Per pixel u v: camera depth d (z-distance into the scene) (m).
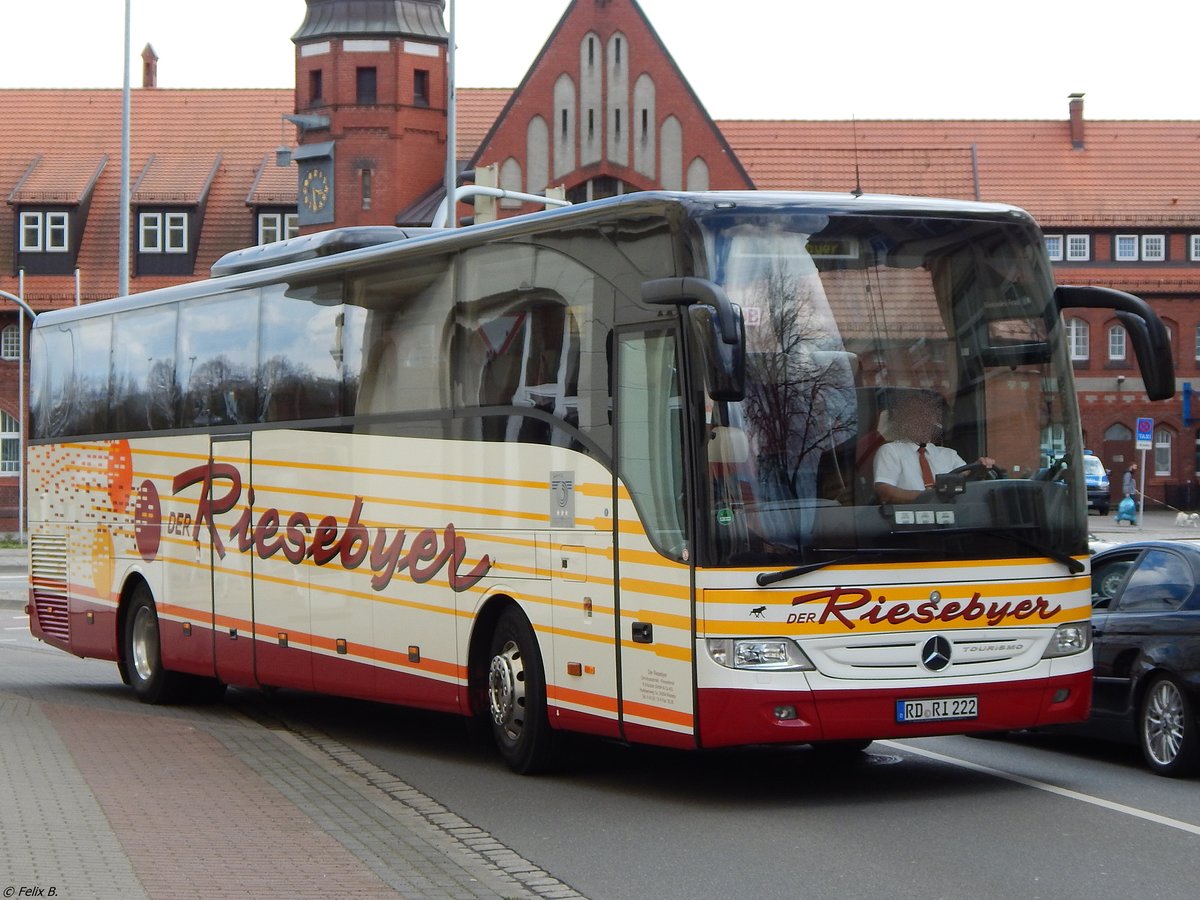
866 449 9.93
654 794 10.75
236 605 14.82
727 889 7.98
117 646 16.98
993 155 76.56
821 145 74.75
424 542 12.30
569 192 57.34
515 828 9.59
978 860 8.56
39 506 18.58
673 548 9.91
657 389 10.09
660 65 57.00
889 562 9.84
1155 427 74.81
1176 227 75.12
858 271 10.15
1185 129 78.25
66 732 13.52
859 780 11.23
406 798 10.55
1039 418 10.45
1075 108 77.62
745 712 9.59
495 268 11.70
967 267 10.40
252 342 14.70
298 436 13.91
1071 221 75.00
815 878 8.19
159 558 16.12
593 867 8.51
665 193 10.14
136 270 69.00
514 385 11.41
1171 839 9.09
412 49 59.91
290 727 14.76
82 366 17.81
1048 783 11.04
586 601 10.66
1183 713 11.07
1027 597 10.20
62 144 71.56
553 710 10.99
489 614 11.77
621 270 10.44
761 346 9.86
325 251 14.14
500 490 11.50
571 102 57.19
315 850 8.59
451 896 7.63
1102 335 74.88
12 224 69.56
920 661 9.91
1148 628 11.55
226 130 72.44
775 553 9.66
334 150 59.56
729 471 9.71
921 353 10.17
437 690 12.18
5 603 30.62
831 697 9.70
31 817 9.38
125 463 16.80
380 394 12.88
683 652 9.81
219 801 10.13
